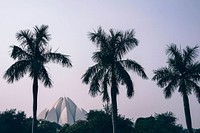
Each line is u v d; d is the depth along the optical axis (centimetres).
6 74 2905
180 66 3594
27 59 2991
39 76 2948
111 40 3088
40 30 3050
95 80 3016
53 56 3038
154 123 5553
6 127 4550
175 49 3678
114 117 2895
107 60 2969
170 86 3591
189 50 3650
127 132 4403
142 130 5459
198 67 3516
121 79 2948
